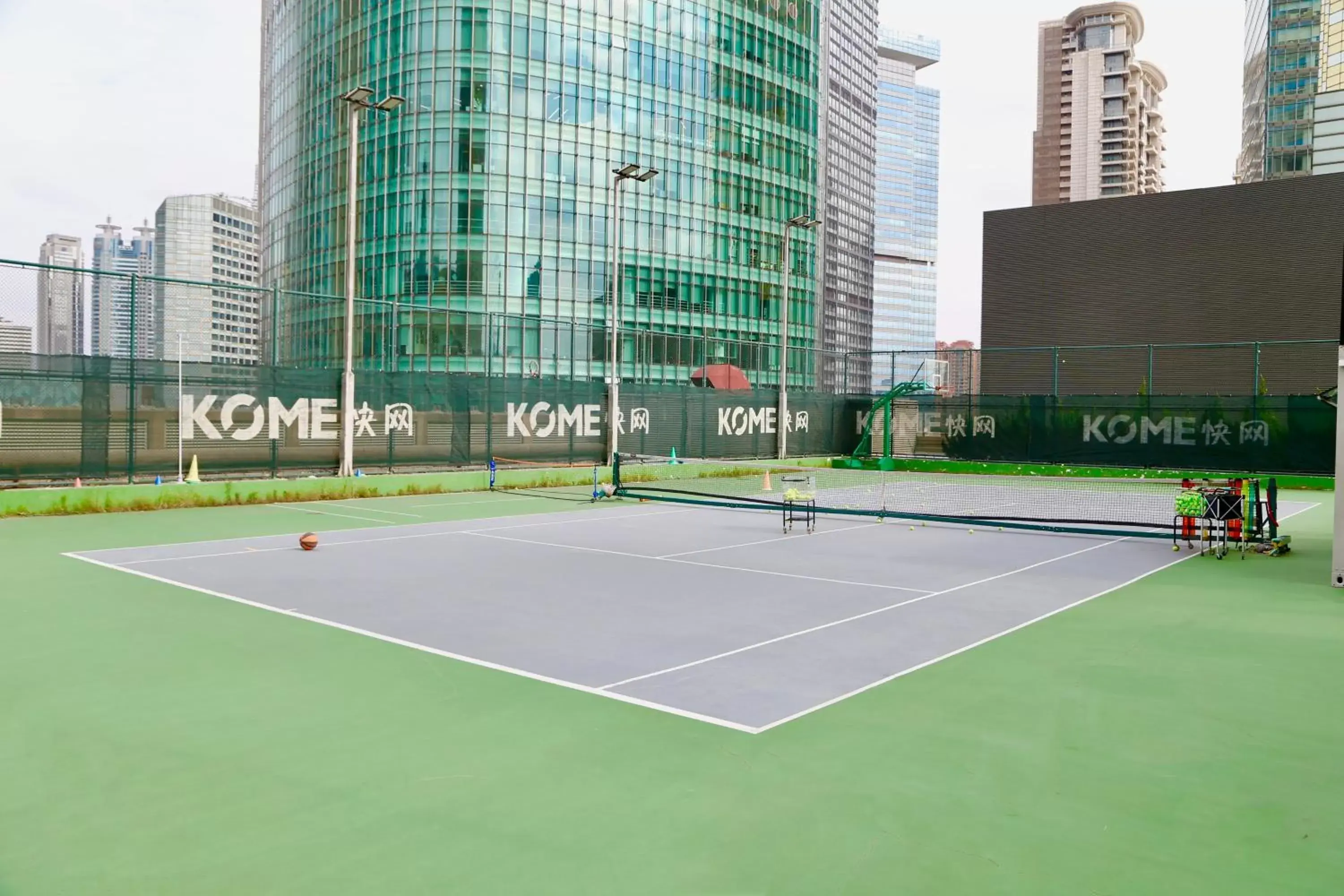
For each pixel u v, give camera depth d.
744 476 34.44
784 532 18.56
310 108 71.94
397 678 7.63
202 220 152.50
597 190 67.56
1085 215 50.06
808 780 5.50
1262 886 4.26
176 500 20.88
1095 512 23.41
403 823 4.87
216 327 74.06
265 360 62.94
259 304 80.56
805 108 82.38
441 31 63.88
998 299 52.69
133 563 13.49
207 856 4.46
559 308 65.69
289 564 13.59
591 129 67.38
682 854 4.53
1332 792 5.39
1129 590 12.23
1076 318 50.28
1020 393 51.69
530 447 29.33
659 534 18.03
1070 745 6.14
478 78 63.94
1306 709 6.96
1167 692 7.39
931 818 4.97
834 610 10.70
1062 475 35.81
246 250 162.12
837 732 6.37
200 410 21.95
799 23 81.88
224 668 7.88
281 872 4.30
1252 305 45.50
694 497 25.50
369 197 65.94
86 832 4.73
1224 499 15.76
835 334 162.38
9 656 8.21
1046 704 7.04
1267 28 79.25
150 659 8.16
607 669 7.97
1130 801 5.23
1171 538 17.08
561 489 27.98
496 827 4.82
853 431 43.38
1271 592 12.09
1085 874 4.35
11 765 5.64
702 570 13.60
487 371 28.48
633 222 69.25
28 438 19.41
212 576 12.53
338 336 55.41
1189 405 34.62
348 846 4.59
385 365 49.66
